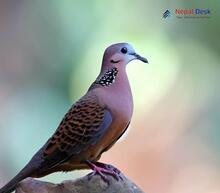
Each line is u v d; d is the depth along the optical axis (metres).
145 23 4.84
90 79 4.84
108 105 4.28
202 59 4.85
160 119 4.86
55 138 4.28
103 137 4.28
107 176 4.27
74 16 4.89
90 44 4.86
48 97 4.89
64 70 4.89
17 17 5.02
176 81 4.84
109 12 4.86
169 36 4.84
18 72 4.98
